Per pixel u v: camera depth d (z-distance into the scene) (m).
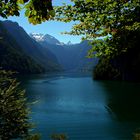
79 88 129.12
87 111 62.66
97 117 54.88
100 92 108.19
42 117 54.53
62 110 64.12
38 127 45.16
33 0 4.60
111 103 75.94
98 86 139.25
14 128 22.88
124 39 10.66
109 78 192.12
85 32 11.07
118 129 44.00
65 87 135.00
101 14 9.96
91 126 46.34
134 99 83.56
